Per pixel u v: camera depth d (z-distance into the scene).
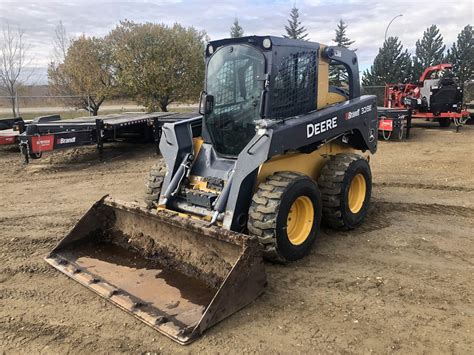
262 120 4.10
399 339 3.14
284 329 3.28
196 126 5.12
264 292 3.71
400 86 16.30
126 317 3.45
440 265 4.35
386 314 3.47
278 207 3.93
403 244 4.89
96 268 4.14
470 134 13.94
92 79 19.09
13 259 4.57
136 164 9.67
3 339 3.19
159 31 17.81
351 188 5.33
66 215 6.10
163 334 3.18
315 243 4.91
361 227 5.44
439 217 5.79
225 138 4.73
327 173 4.99
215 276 3.73
